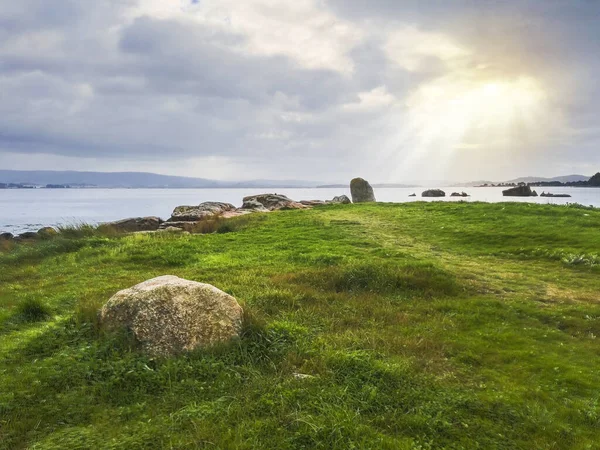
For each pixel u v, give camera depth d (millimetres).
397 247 17516
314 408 5523
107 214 71750
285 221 25062
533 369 7180
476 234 18812
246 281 11953
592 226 18797
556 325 9461
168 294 7352
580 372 7027
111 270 14719
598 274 13250
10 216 66500
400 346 7902
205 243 19109
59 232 24203
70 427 5285
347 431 5031
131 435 5027
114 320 7457
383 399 5887
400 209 27891
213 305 7465
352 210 28812
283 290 10906
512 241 17453
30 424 5301
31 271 15602
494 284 12359
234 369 6617
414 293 11656
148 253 16922
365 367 6629
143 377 6281
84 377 6273
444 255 16109
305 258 15234
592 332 9008
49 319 9328
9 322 9008
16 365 6664
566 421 5688
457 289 11891
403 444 4895
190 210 36906
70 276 14117
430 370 6992
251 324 7742
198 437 4895
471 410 5809
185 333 7039
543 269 13930
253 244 18688
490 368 7270
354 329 8812
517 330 9062
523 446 5145
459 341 8312
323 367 6641
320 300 10734
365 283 12234
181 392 5992
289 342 7648
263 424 5168
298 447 4820
